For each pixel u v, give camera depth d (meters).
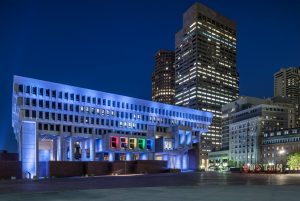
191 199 25.77
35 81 132.50
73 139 141.88
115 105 156.25
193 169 168.00
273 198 26.11
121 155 155.38
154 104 169.62
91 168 111.56
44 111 133.25
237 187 39.62
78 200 25.83
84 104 146.00
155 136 166.00
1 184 61.50
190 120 181.50
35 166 126.75
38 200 26.23
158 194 30.59
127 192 33.22
